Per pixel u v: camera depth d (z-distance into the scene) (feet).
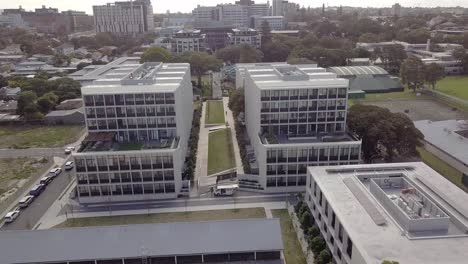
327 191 257.34
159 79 393.09
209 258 235.61
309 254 254.06
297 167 340.18
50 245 234.99
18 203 333.62
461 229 211.82
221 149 445.37
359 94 655.76
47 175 386.73
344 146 337.93
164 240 236.43
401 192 252.42
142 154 324.19
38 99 586.86
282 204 324.80
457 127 441.68
